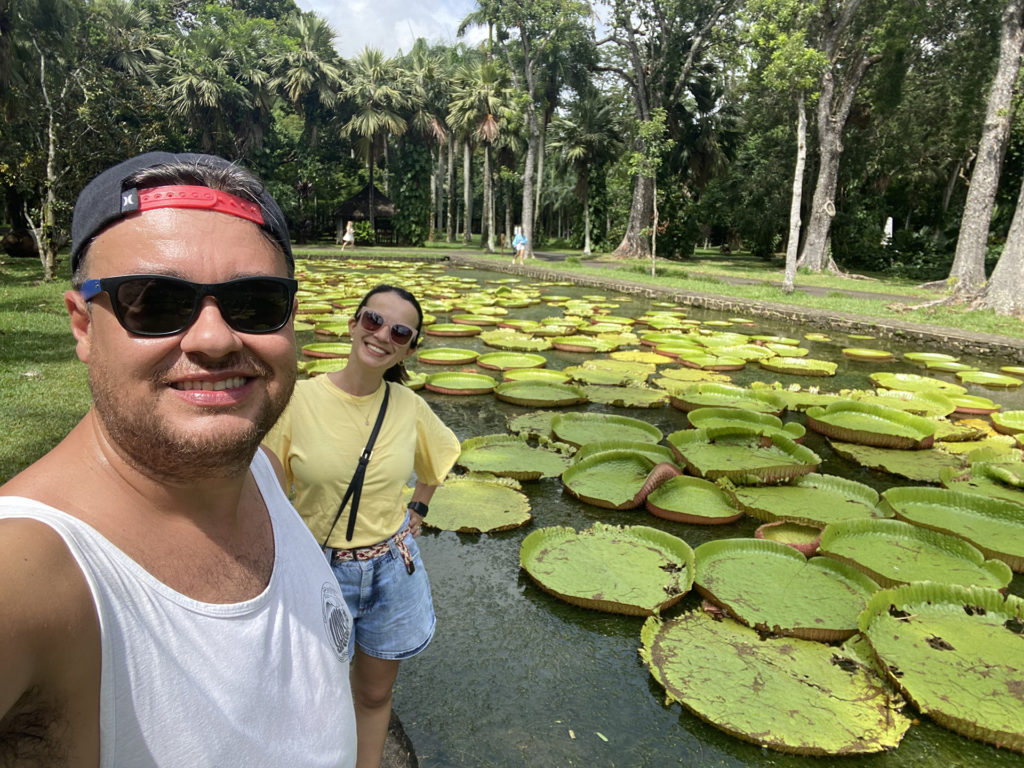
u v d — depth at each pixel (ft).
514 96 81.51
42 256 42.09
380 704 6.22
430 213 111.75
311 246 93.71
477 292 50.31
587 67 86.53
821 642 9.11
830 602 9.89
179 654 2.14
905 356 30.22
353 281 52.60
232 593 2.44
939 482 15.43
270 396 2.56
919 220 104.63
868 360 29.96
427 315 38.34
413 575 6.23
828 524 11.87
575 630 9.49
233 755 2.22
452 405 20.70
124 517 2.23
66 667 1.85
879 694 8.11
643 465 15.17
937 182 98.94
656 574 10.64
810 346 33.27
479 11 76.23
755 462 15.31
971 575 10.80
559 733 7.56
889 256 87.04
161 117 79.51
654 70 81.05
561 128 103.09
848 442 17.94
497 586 10.59
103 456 2.34
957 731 7.60
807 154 87.61
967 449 17.66
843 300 46.42
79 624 1.87
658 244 94.99
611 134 101.40
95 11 53.36
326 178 101.19
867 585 10.27
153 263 2.24
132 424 2.22
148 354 2.20
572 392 21.68
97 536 2.07
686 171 97.09
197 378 2.29
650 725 7.73
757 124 89.86
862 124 81.25
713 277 64.34
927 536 11.89
